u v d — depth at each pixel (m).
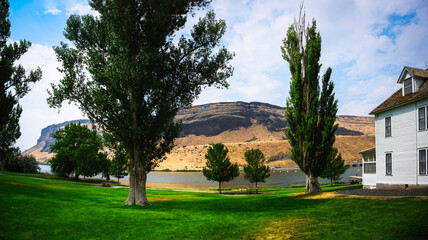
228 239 11.46
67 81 21.39
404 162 23.23
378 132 26.91
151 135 22.89
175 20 24.41
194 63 24.86
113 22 22.19
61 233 12.23
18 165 73.44
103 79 21.97
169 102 24.02
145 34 23.16
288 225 12.97
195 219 16.44
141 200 23.06
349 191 24.39
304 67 31.30
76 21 24.27
